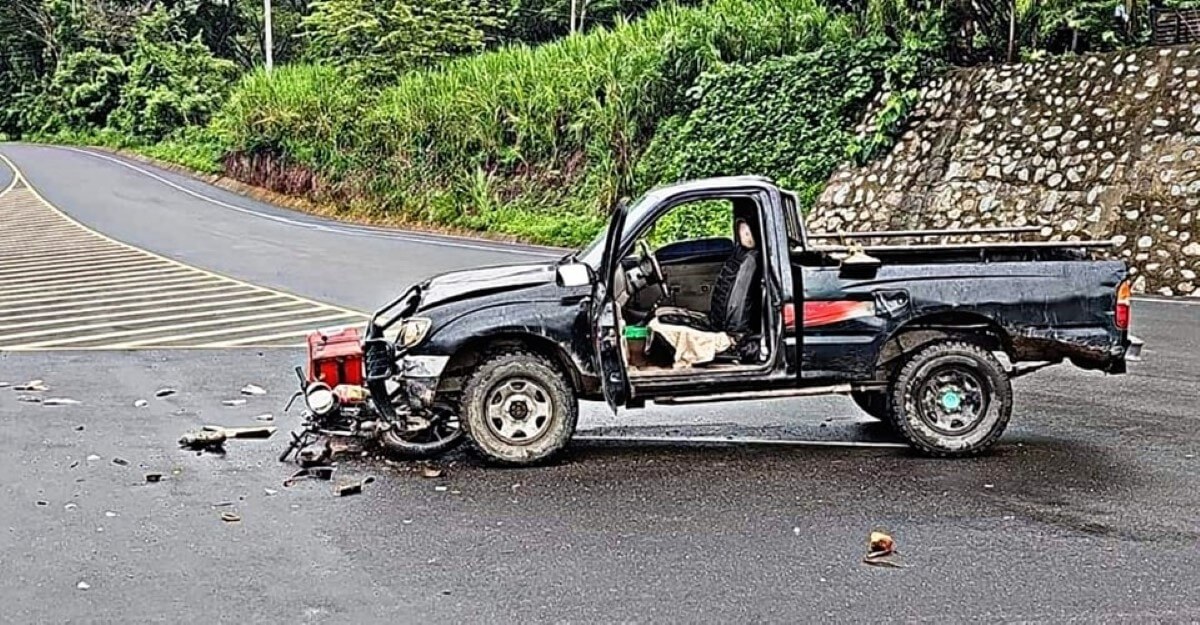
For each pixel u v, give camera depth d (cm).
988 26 2077
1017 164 1847
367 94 3612
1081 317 677
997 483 614
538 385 665
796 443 716
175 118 5347
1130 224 1648
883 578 469
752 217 688
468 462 673
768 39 2569
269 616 433
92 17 6209
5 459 681
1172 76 1731
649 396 661
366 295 1553
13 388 922
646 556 500
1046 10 2002
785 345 664
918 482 619
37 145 5728
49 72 6356
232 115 4012
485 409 660
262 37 6006
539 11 4519
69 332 1261
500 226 2814
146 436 742
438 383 654
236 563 494
